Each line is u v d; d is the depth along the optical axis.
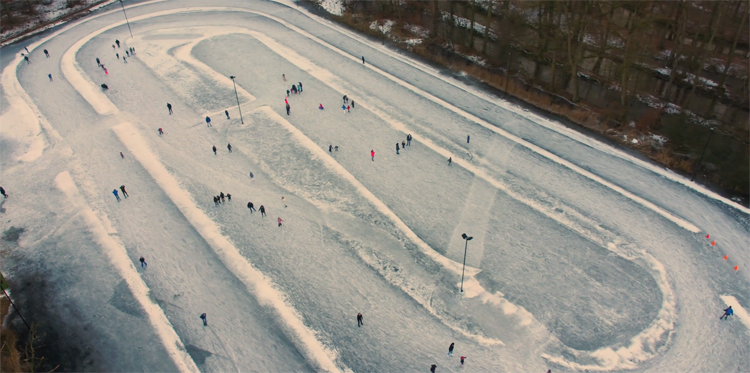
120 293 51.22
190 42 101.69
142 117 78.62
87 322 48.50
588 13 88.12
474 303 49.69
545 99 80.25
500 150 70.06
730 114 77.12
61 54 97.69
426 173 66.50
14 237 58.03
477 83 86.00
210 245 56.53
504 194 62.78
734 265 52.66
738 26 83.44
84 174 67.19
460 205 61.28
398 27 104.50
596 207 60.19
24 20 110.88
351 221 59.44
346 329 47.56
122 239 57.44
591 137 72.00
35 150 72.00
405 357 45.12
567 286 51.03
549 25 87.38
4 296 51.09
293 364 44.84
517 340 46.31
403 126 75.50
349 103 81.25
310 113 79.00
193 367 44.59
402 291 51.09
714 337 46.09
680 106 78.38
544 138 72.12
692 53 82.81
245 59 94.94
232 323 48.22
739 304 48.78
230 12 114.81
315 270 53.41
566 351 45.31
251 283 52.09
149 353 45.75
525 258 54.16
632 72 85.19
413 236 57.22
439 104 80.50
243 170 67.69
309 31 105.25
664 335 46.34
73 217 60.56
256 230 58.41
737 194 60.94
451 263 53.81
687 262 53.09
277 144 72.31
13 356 44.94
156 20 111.75
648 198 61.19
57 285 52.25
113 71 91.56
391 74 89.31
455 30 103.31
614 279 51.59
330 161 68.75
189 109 80.56
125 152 70.88
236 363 44.94
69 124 77.19
